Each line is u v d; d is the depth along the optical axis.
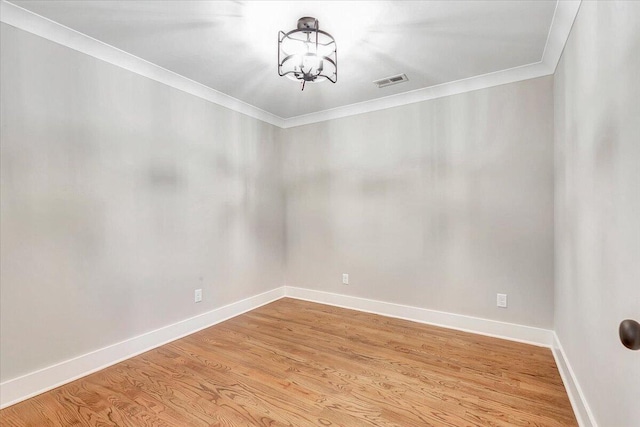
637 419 0.99
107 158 2.27
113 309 2.30
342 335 2.79
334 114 3.62
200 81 2.83
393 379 2.06
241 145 3.43
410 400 1.83
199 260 2.95
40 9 1.82
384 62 2.48
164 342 2.63
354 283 3.54
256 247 3.62
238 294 3.38
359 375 2.11
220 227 3.17
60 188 2.03
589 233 1.50
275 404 1.80
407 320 3.16
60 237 2.02
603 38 1.29
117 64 2.33
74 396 1.88
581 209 1.65
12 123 1.83
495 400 1.83
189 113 2.87
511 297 2.69
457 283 2.93
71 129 2.08
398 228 3.24
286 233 4.07
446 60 2.45
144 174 2.51
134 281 2.43
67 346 2.04
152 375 2.12
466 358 2.34
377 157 3.36
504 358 2.34
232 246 3.31
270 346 2.57
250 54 2.34
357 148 3.49
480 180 2.81
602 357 1.32
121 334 2.34
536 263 2.58
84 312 2.13
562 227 2.16
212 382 2.03
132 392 1.92
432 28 2.02
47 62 1.97
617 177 1.15
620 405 1.13
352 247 3.55
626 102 1.07
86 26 1.99
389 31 2.04
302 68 2.12
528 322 2.62
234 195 3.34
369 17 1.89
